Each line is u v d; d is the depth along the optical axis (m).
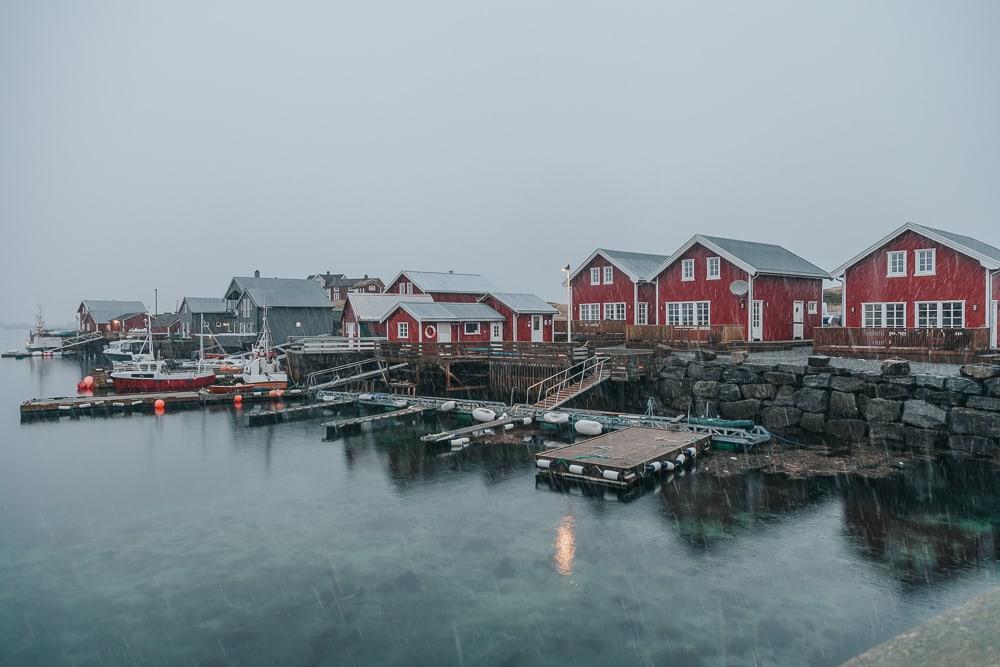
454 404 33.56
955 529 15.42
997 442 20.64
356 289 97.62
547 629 11.80
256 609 12.89
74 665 11.16
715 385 28.61
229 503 19.59
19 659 11.38
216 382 46.19
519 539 15.88
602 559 14.52
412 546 15.71
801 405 25.78
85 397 39.44
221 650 11.49
